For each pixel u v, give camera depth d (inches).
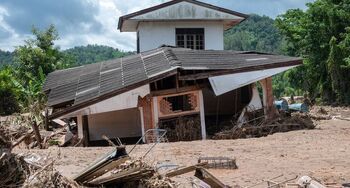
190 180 411.5
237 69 876.6
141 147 671.1
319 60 1670.8
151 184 379.6
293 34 1744.6
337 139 721.0
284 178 451.8
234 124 902.4
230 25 1416.1
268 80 914.1
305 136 757.9
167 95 853.8
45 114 1011.9
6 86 1443.2
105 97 820.6
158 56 1038.4
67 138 820.0
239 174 475.5
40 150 654.5
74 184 365.4
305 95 1579.7
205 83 912.3
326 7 1637.6
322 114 1180.5
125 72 967.0
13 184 350.9
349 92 1577.3
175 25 1330.0
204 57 984.9
